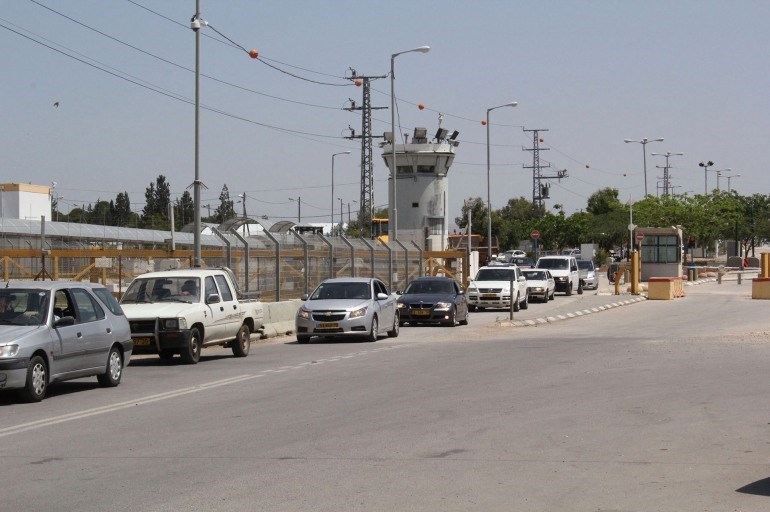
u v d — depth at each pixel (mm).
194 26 26484
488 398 14023
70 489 8328
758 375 16531
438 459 9570
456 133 75750
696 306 42312
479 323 34500
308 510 7539
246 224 40219
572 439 10633
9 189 63188
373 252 40531
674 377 16359
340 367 18969
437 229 74312
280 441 10633
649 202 91688
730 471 8961
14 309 14633
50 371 14320
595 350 22062
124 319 16875
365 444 10414
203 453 9961
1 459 9695
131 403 13930
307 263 34375
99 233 45312
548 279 49938
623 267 60250
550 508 7594
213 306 21016
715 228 94375
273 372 18219
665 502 7781
